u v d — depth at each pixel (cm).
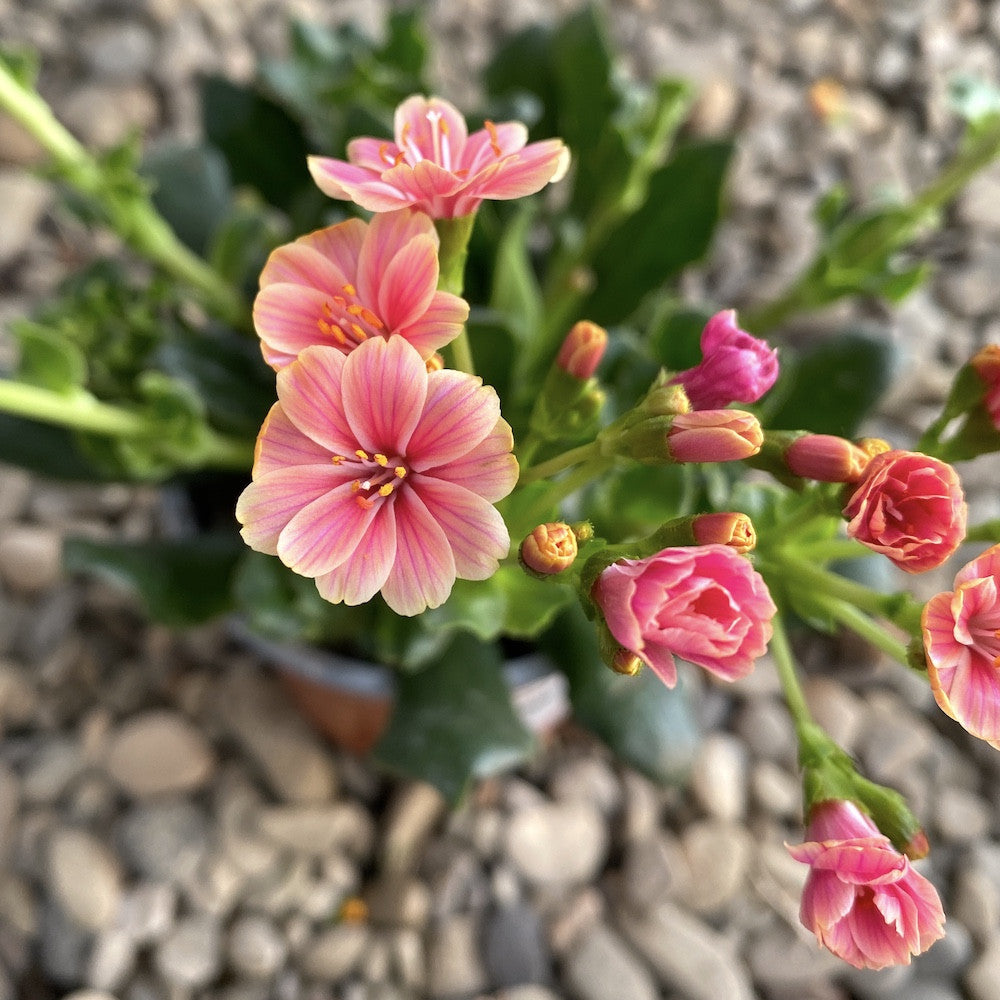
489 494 12
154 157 27
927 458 12
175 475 25
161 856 26
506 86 26
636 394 20
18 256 37
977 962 25
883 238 22
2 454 24
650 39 43
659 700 21
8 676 28
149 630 30
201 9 42
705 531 12
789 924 26
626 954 25
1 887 26
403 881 26
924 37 45
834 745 14
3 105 20
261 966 25
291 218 26
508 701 21
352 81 23
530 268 29
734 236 39
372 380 12
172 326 25
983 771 29
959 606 12
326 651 22
